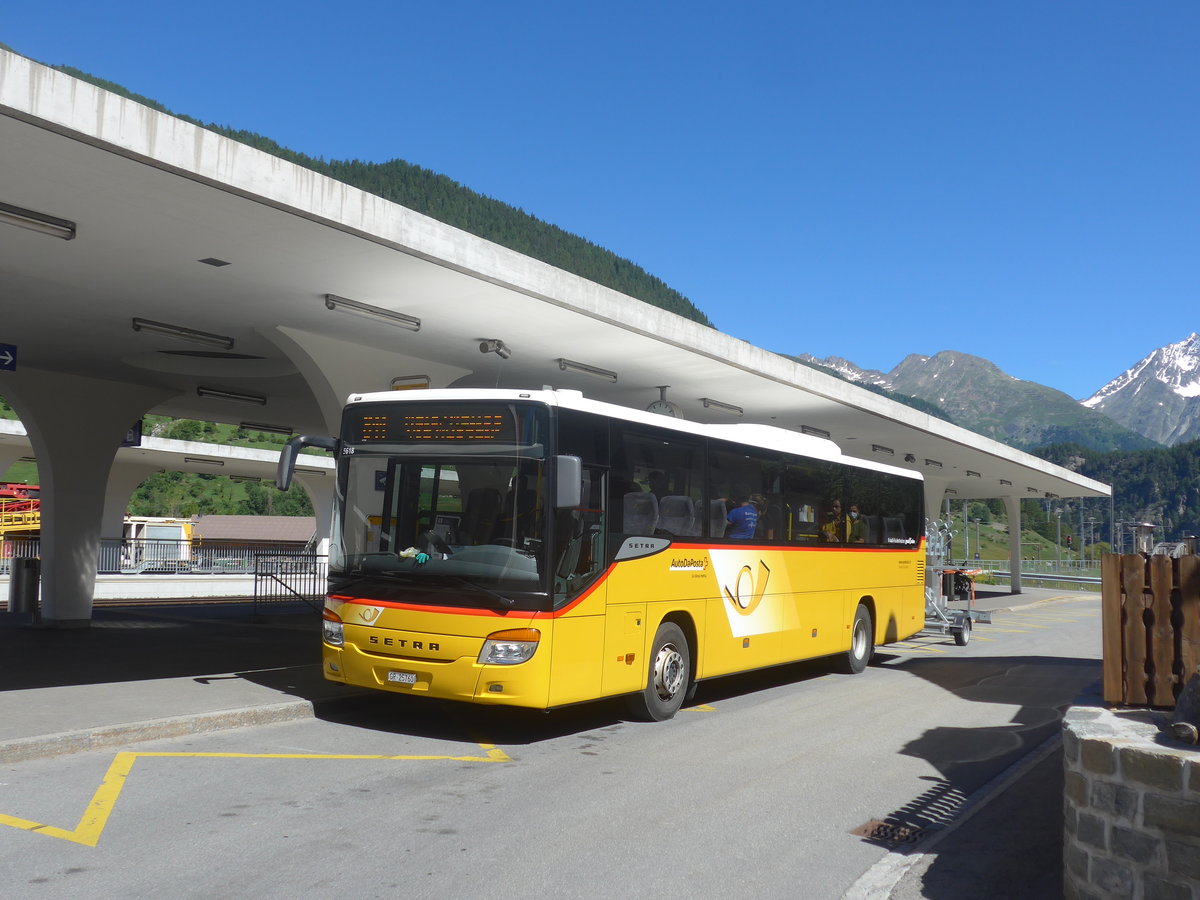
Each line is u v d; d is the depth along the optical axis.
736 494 12.32
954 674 15.80
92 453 19.45
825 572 14.52
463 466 9.35
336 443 10.02
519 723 10.47
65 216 9.84
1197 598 6.64
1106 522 138.88
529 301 12.90
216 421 26.56
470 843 6.14
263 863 5.62
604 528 9.78
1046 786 8.02
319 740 9.19
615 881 5.54
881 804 7.43
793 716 11.37
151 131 8.34
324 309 13.25
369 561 9.52
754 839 6.44
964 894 5.50
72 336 15.60
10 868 5.40
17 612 19.16
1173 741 4.88
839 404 21.30
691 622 11.29
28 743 7.98
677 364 17.02
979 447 30.48
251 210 9.60
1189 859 4.55
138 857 5.65
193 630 18.88
